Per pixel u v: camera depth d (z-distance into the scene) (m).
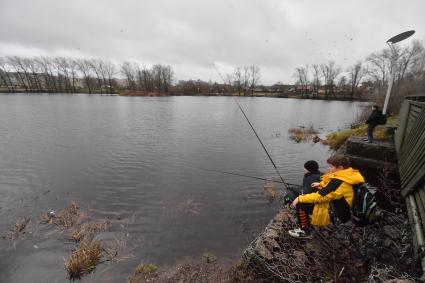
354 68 74.25
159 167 10.90
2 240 5.65
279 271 3.48
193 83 92.31
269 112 37.97
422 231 3.13
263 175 10.15
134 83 99.12
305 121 28.02
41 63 88.69
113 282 4.54
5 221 6.45
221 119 28.11
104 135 17.59
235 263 4.55
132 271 4.78
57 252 5.29
